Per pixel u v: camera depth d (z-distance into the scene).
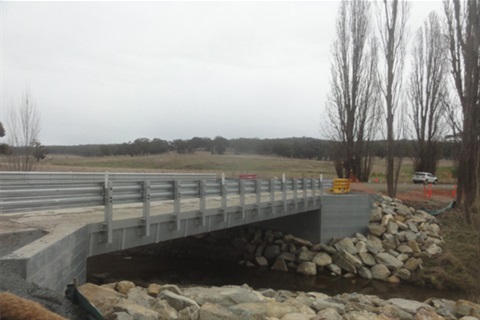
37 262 6.31
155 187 11.34
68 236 7.91
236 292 10.11
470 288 18.62
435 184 41.56
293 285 19.09
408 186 39.75
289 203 20.56
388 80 32.19
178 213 12.22
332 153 39.44
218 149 84.81
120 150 80.19
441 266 20.80
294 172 51.53
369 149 37.59
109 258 22.11
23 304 3.24
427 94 41.81
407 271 20.42
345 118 37.56
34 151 29.62
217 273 20.62
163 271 20.02
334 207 24.22
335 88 37.97
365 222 24.52
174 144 84.44
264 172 49.53
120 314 6.96
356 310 11.44
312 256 22.66
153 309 7.93
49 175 19.19
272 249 23.27
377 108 36.78
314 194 23.30
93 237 9.45
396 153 32.19
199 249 23.91
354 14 37.22
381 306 12.56
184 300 8.55
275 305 9.56
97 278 17.20
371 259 21.94
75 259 8.38
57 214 11.51
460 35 26.69
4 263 5.87
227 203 16.50
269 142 84.69
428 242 22.91
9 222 9.42
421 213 26.25
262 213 18.36
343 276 21.22
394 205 26.88
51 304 5.20
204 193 13.62
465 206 25.09
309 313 9.94
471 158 25.17
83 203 9.12
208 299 9.42
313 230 24.11
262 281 19.56
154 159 65.56
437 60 40.56
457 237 23.53
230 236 24.50
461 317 12.53
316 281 20.12
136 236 10.76
